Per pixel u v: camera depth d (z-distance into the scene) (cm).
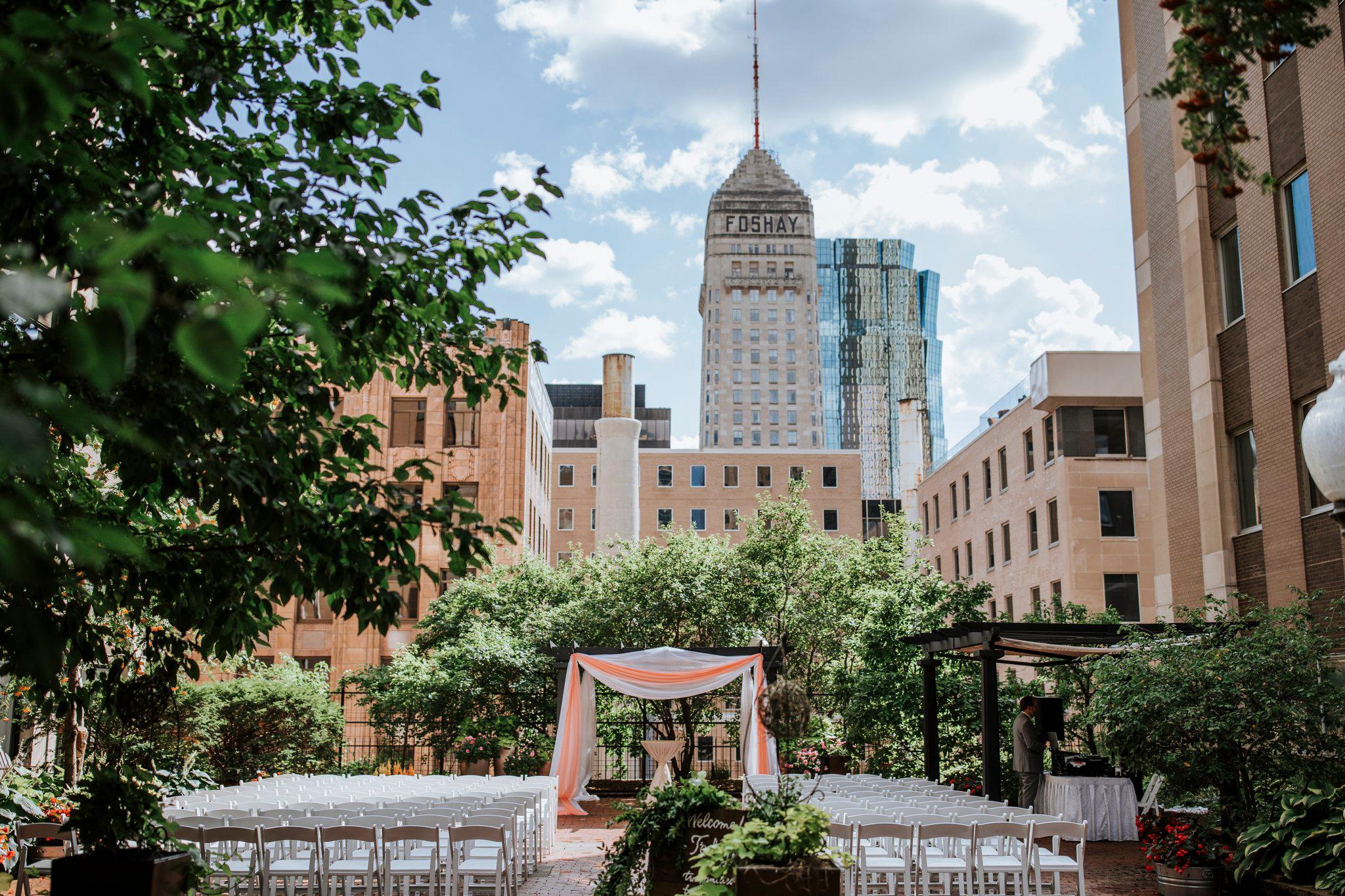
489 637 2727
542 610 2969
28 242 399
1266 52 613
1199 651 1301
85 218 169
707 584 2880
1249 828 1165
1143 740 1281
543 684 2727
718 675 2130
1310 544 1698
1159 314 2239
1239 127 640
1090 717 1395
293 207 565
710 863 731
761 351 16362
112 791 786
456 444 4141
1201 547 2053
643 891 1010
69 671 716
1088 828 1669
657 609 2852
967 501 5016
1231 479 1978
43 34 192
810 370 16312
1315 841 1112
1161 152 2220
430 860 1120
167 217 164
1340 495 897
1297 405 1748
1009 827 1107
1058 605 2655
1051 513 3931
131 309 163
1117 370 3756
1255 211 1858
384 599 635
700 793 1007
